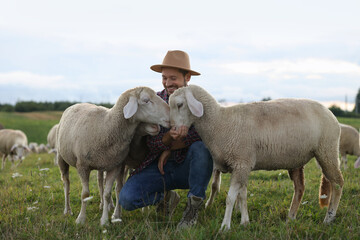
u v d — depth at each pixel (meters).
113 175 4.07
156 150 3.88
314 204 4.30
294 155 3.74
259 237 3.12
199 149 3.72
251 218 3.88
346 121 27.48
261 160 3.76
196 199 3.60
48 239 3.20
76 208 4.68
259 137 3.65
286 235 3.08
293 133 3.66
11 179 6.92
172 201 4.14
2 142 12.25
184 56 4.11
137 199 3.72
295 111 3.72
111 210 4.57
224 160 3.77
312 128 3.69
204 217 3.80
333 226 3.36
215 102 3.80
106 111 4.09
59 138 4.40
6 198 4.86
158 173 3.89
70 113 4.41
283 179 5.95
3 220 3.72
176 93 3.75
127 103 3.75
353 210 3.78
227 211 3.45
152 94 3.82
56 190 5.65
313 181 5.71
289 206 4.21
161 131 4.00
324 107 3.88
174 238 3.09
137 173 3.94
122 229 3.38
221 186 5.41
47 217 3.95
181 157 3.88
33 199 5.02
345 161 8.29
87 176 4.07
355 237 3.05
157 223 3.55
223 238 3.07
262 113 3.72
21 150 12.13
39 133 32.50
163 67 4.15
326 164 3.79
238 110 3.77
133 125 3.93
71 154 4.18
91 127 3.96
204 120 3.76
